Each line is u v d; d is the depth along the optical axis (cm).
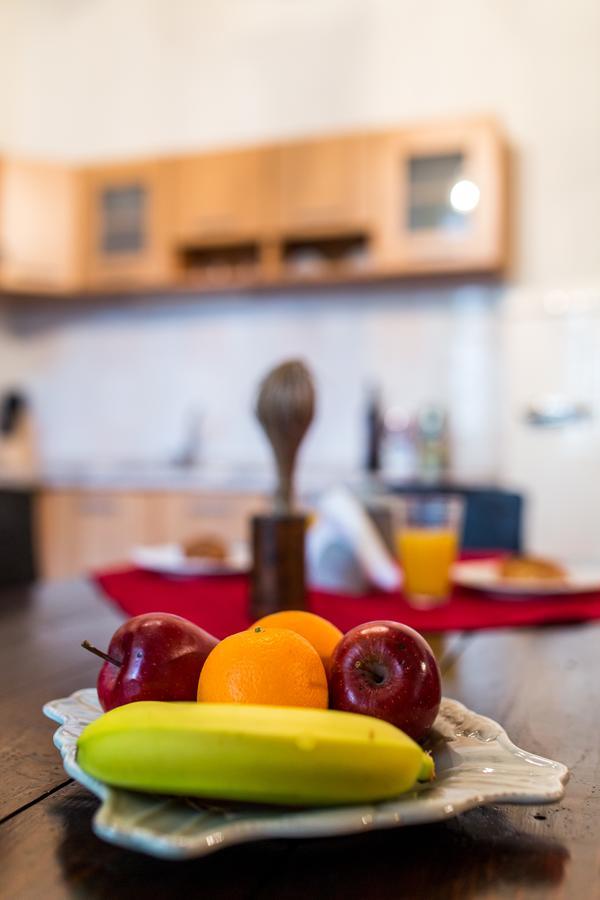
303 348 375
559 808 50
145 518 329
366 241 360
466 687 79
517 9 346
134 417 403
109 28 406
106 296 404
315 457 371
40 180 371
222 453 388
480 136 315
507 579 133
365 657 49
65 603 125
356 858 43
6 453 411
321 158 336
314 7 376
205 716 41
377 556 132
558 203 337
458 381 351
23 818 48
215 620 104
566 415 303
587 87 336
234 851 44
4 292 392
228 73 388
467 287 349
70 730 52
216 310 389
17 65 416
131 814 40
